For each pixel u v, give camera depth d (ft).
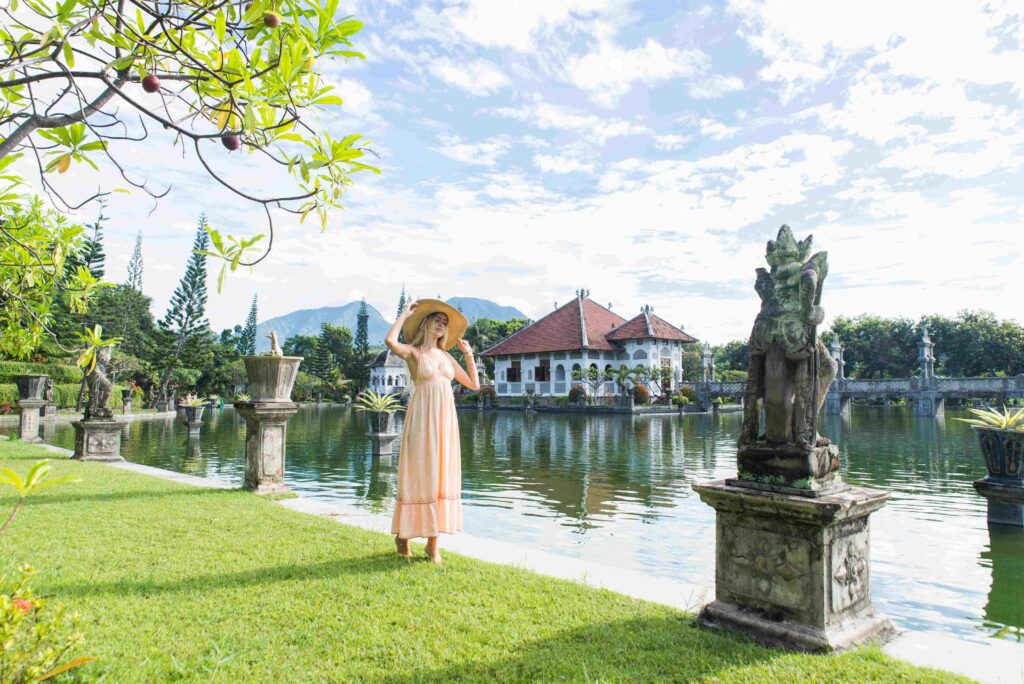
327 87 7.47
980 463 47.75
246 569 13.99
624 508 28.94
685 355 224.12
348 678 9.00
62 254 12.69
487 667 9.40
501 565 15.26
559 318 169.58
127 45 6.73
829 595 10.21
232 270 7.29
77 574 13.09
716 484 11.60
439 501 15.21
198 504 21.39
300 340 255.29
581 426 90.63
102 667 8.76
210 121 7.47
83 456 34.14
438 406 15.38
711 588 14.08
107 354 35.68
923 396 119.96
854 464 47.26
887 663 9.52
